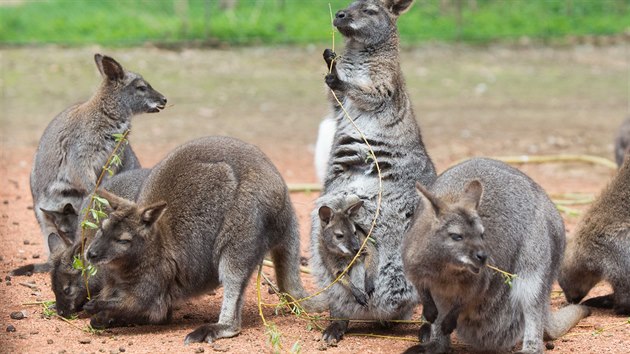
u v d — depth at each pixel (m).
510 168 11.14
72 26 35.03
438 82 32.44
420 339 11.20
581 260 13.32
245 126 26.98
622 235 13.01
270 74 32.47
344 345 11.12
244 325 11.76
